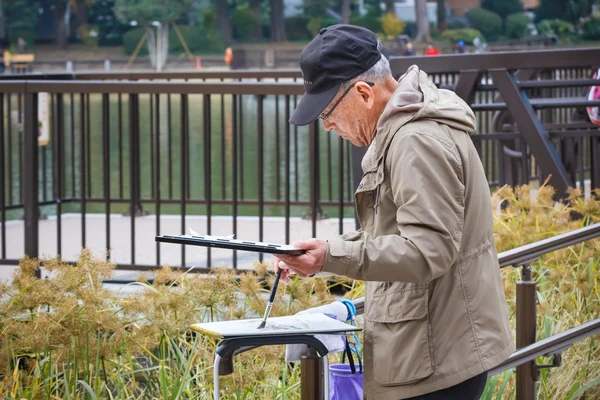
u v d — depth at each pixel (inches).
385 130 120.5
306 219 388.8
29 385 175.9
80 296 181.9
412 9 3806.6
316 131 271.0
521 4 3757.4
